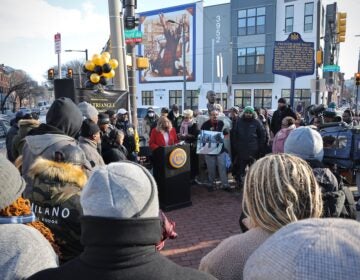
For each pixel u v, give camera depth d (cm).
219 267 140
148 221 105
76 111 284
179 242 458
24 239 121
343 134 486
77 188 191
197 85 3700
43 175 190
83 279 99
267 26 3183
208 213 572
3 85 8038
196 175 775
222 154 695
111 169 113
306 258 73
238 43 3338
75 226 178
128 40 914
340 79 5812
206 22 3562
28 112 617
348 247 72
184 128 777
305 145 233
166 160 576
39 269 119
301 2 3009
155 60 3956
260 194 137
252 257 92
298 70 1255
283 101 879
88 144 349
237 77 3378
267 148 716
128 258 100
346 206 214
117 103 774
